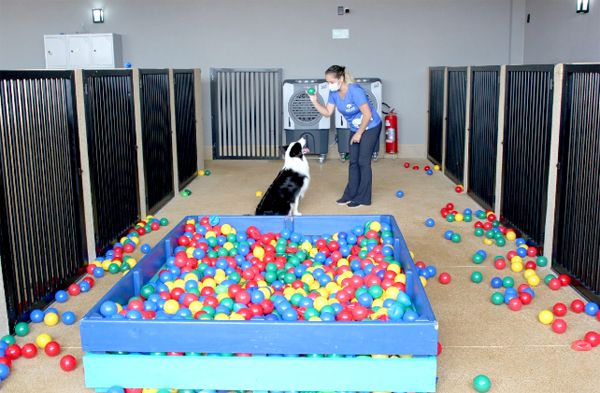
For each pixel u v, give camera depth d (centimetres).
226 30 888
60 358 300
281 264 393
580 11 673
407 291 324
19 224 335
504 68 508
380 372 258
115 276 414
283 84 837
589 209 359
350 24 881
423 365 256
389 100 898
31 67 899
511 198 503
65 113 395
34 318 340
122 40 892
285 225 458
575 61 701
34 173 353
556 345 310
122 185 496
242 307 308
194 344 264
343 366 258
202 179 755
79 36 856
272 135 906
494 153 541
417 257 449
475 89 614
